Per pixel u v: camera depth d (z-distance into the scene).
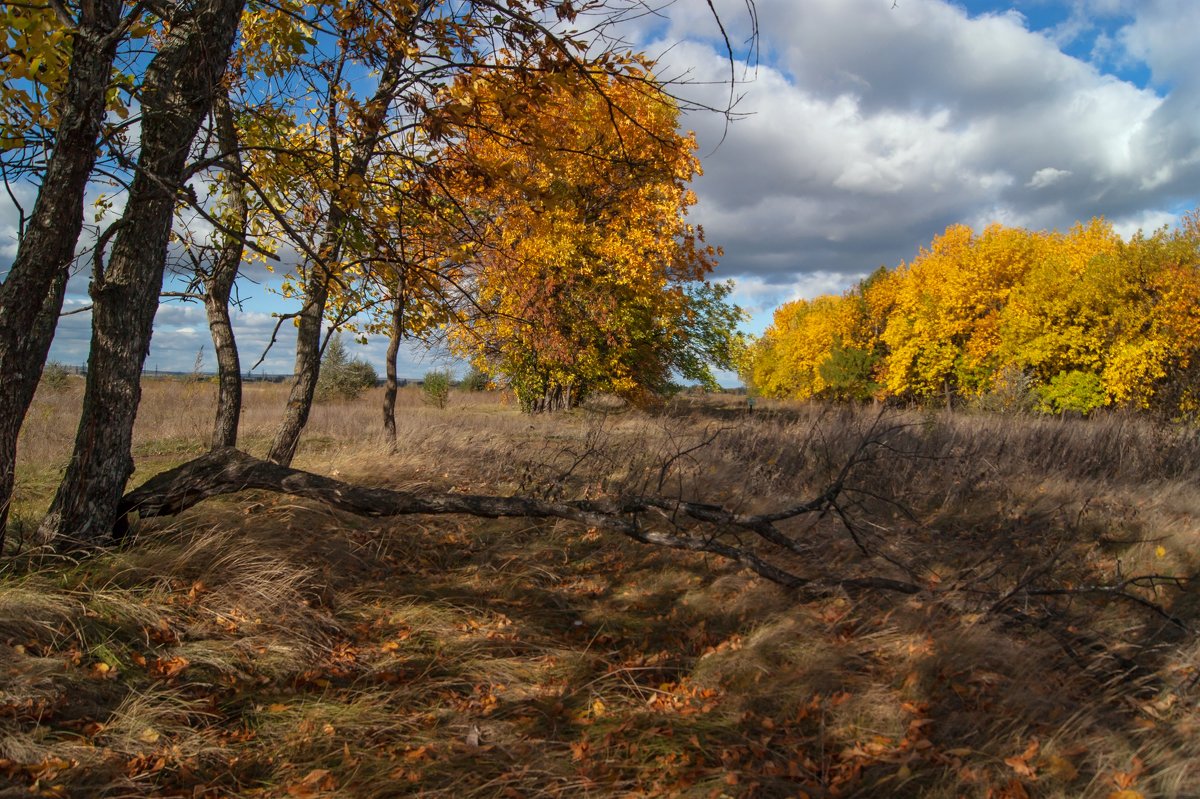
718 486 8.03
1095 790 2.79
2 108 4.38
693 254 19.84
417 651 4.21
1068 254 25.45
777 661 4.07
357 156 5.96
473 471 8.73
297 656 3.96
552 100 4.74
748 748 3.26
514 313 14.54
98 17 4.10
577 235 16.58
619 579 5.67
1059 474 8.73
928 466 8.59
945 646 3.88
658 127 11.38
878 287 41.03
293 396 7.81
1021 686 3.53
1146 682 3.78
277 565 4.68
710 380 24.17
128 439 4.80
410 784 2.97
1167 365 20.00
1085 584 5.26
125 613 3.97
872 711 3.41
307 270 7.56
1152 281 21.56
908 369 32.31
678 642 4.50
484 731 3.41
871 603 4.75
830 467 8.65
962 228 32.62
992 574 4.70
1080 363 23.55
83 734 3.11
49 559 4.43
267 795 2.91
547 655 4.25
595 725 3.51
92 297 4.65
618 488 7.94
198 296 6.61
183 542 4.96
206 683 3.63
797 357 44.53
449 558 5.93
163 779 2.93
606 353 20.03
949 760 3.01
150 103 4.45
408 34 4.67
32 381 4.25
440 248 5.80
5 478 4.22
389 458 8.84
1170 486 8.30
